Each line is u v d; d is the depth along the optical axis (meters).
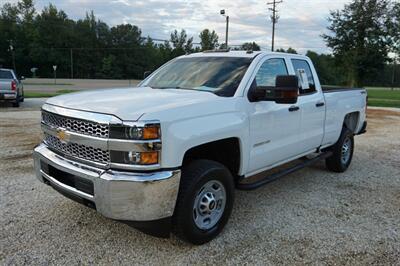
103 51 99.19
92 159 3.14
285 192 5.11
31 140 8.12
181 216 3.24
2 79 14.89
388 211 4.48
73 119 3.20
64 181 3.38
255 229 3.87
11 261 3.13
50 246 3.39
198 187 3.31
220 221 3.65
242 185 4.02
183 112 3.17
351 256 3.37
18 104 15.56
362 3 27.14
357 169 6.50
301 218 4.20
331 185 5.49
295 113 4.62
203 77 4.21
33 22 93.56
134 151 2.90
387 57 27.38
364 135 10.43
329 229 3.92
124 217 2.98
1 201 4.43
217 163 3.56
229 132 3.54
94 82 58.50
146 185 2.91
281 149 4.48
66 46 96.06
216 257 3.29
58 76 94.56
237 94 3.81
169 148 3.01
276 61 4.54
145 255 3.29
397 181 5.78
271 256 3.33
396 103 24.67
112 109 3.04
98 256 3.25
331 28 28.47
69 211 4.16
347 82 28.50
